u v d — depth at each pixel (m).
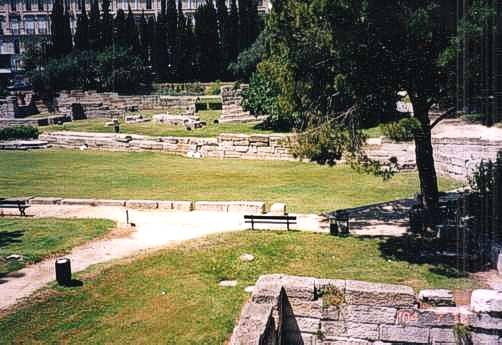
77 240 20.38
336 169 34.00
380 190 27.56
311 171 33.75
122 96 76.88
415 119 17.67
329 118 19.61
